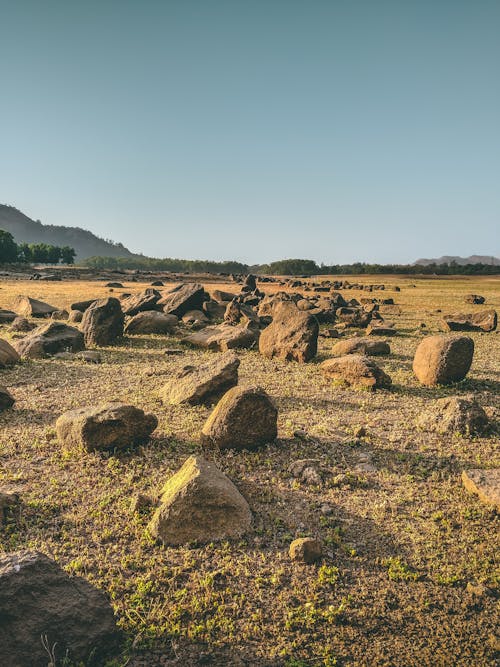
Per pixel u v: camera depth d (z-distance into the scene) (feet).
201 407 46.21
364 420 44.55
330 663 18.80
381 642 19.86
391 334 96.53
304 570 23.76
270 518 27.99
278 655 19.10
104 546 25.21
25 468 33.86
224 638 19.79
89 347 77.92
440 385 56.24
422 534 26.84
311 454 36.63
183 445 37.47
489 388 56.29
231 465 34.27
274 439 38.37
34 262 599.57
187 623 20.48
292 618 20.89
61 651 17.43
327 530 27.04
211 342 78.13
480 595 22.33
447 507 29.55
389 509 29.35
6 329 93.61
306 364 67.31
